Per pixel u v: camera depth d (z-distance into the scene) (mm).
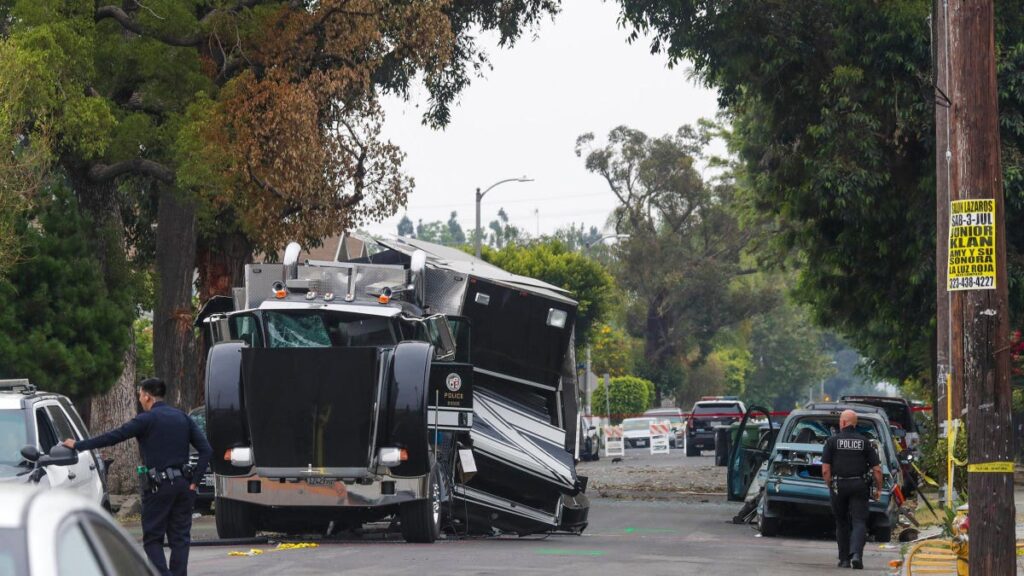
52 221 54062
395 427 36188
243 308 42344
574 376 46312
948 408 50531
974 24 25688
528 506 43750
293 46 61219
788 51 68125
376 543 38969
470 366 38688
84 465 33875
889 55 65750
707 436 119562
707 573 33094
